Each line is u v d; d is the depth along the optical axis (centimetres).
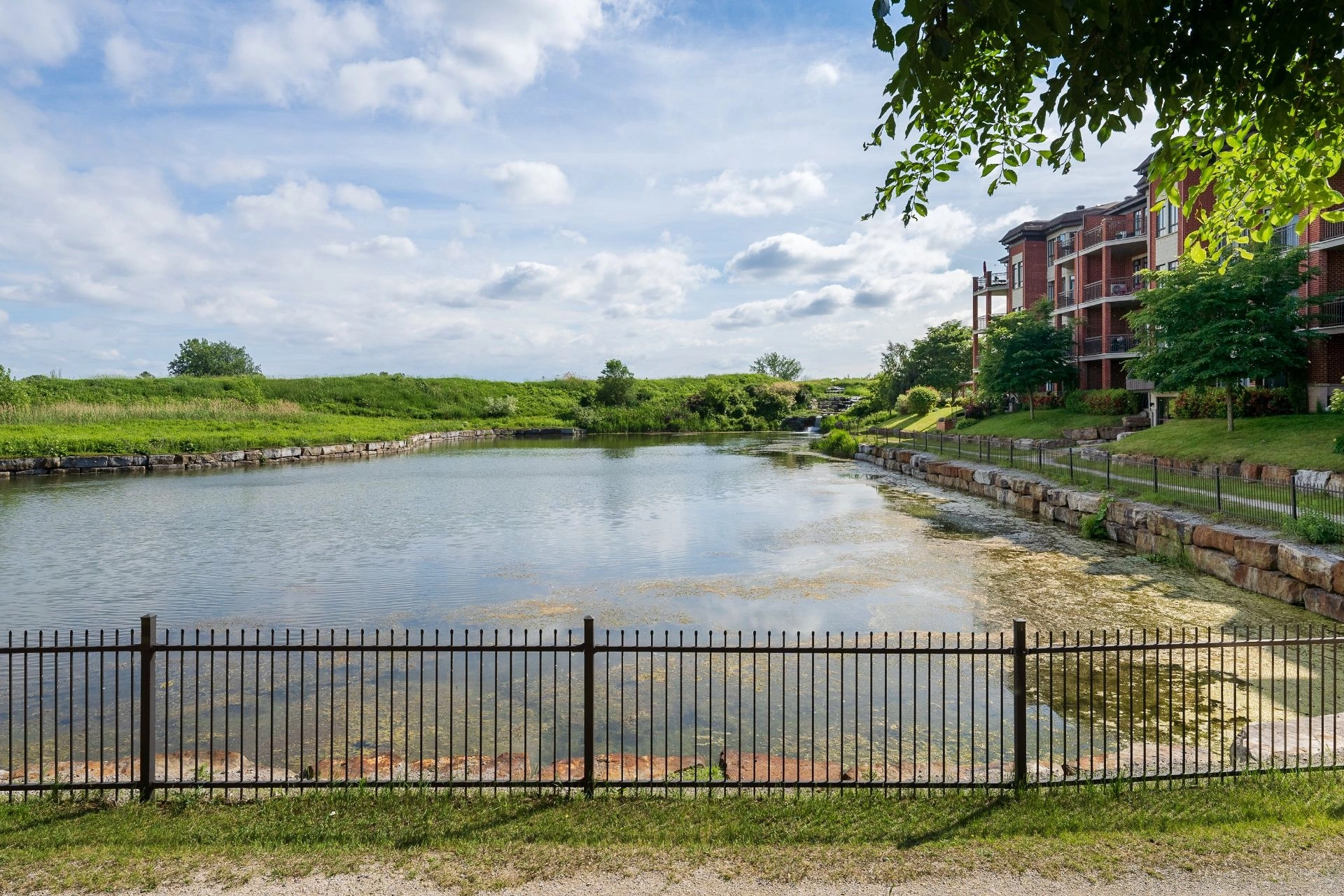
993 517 2386
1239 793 611
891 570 1631
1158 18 438
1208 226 679
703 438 7225
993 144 601
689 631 1213
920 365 6638
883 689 947
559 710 888
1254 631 1185
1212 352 2508
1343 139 571
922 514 2448
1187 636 1159
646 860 525
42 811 606
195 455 4203
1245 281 2570
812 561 1738
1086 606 1341
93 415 5278
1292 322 2525
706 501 2777
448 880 504
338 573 1633
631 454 5219
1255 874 500
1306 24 429
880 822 577
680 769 697
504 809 603
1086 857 523
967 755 766
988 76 518
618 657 1077
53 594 1461
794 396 9300
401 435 5922
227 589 1491
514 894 488
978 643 1135
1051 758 687
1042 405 4650
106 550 1875
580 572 1636
